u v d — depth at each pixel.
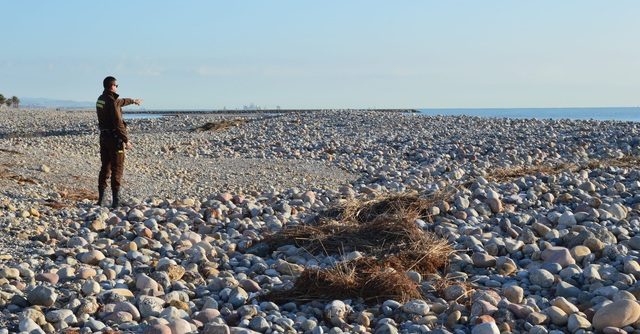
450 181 13.94
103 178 10.43
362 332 4.98
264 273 6.79
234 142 22.58
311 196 11.43
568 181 10.91
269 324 5.11
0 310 5.26
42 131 33.22
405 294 5.71
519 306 5.20
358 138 23.09
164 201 10.86
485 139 21.72
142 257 7.11
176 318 5.16
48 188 11.55
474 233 7.87
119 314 5.14
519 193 10.31
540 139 21.47
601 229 7.35
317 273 5.95
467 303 5.48
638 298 5.46
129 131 31.20
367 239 7.68
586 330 4.89
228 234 8.68
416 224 8.22
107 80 10.16
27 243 7.77
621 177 11.48
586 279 5.97
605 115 104.31
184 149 20.41
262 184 14.04
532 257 6.89
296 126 27.38
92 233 8.34
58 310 5.14
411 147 20.59
